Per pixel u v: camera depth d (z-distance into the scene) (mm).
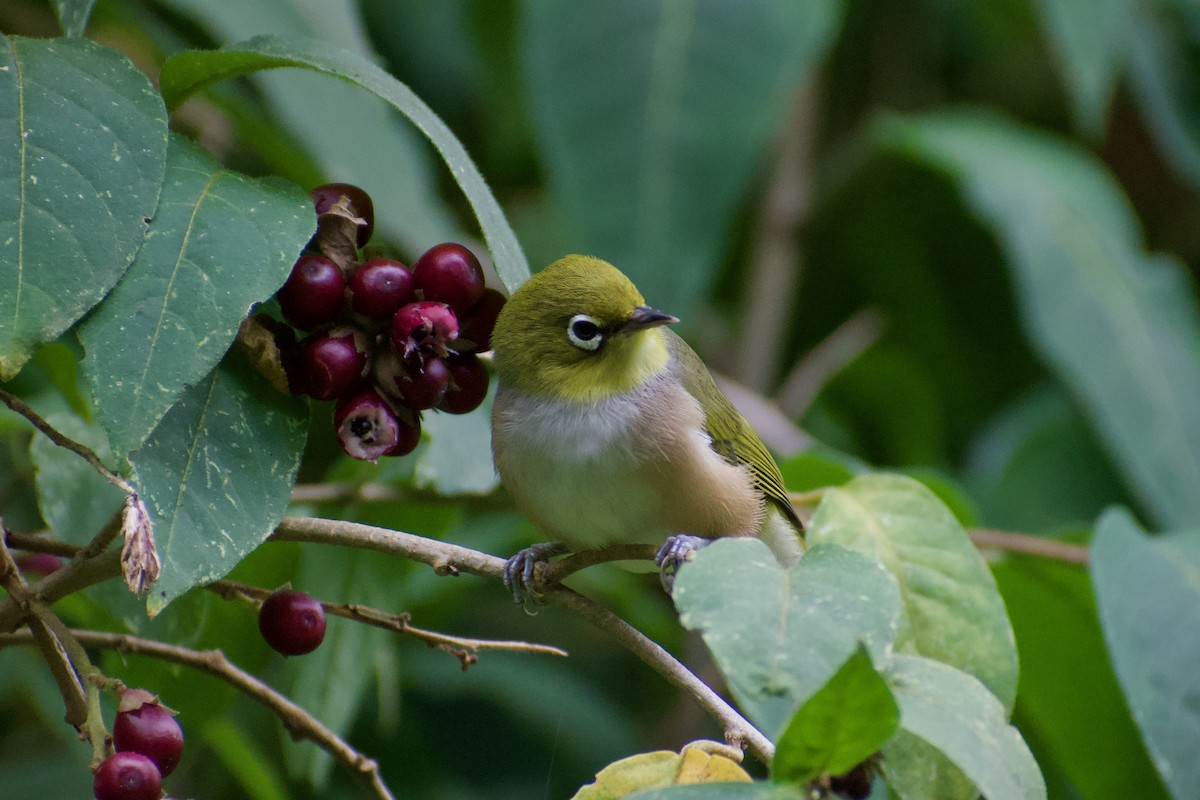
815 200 14594
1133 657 7629
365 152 10164
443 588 10484
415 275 6105
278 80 9742
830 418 14156
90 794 9984
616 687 12516
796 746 4660
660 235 11633
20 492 8961
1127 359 12742
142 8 11023
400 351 5820
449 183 14047
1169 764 7383
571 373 7699
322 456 9688
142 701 5156
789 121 14438
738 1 11867
